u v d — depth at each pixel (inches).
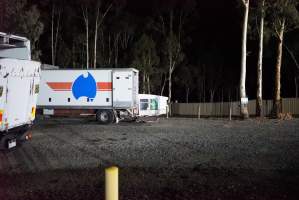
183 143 737.6
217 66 2655.0
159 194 382.3
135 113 1263.5
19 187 431.8
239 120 1366.9
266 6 1477.6
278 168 498.0
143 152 642.8
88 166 541.6
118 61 2706.7
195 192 386.0
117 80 1233.4
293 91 2309.3
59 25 2632.9
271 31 1539.1
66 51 2586.1
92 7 2380.7
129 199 365.1
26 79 652.1
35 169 531.2
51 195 390.9
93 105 1250.6
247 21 1529.3
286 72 2198.6
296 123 1182.9
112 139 812.0
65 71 1266.0
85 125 1158.3
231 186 406.6
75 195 386.6
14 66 610.2
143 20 2620.6
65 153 649.0
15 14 1397.6
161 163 548.4
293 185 408.5
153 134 892.0
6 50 697.6
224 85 2667.3
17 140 657.0
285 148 660.7
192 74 2576.3
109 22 2657.5
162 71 2426.2
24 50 693.3
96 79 1248.8
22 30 1482.5
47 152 660.7
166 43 2363.4
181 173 478.3
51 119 1421.0
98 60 2591.0
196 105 2074.3
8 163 574.2
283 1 1443.2
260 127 1053.2
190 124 1179.9
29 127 679.1
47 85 1279.5
